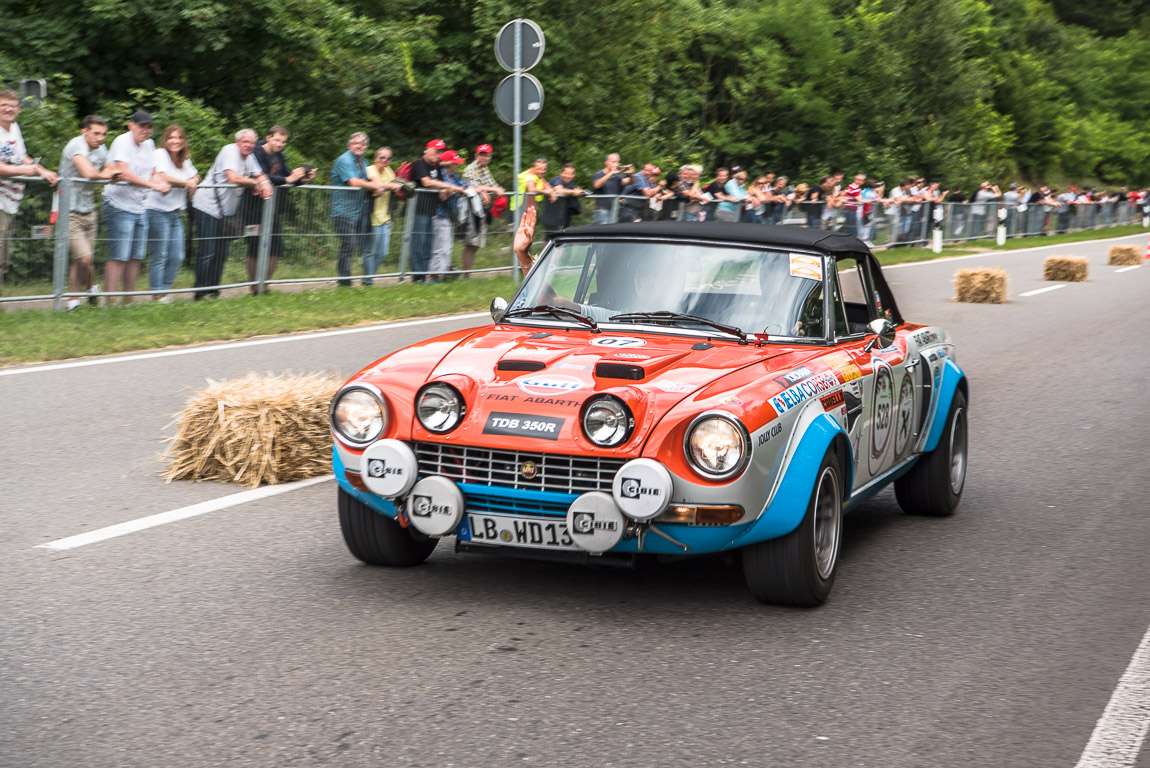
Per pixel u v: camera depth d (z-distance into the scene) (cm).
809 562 477
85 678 399
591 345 520
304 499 655
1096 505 696
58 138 1692
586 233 586
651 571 541
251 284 1402
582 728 367
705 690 401
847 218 2742
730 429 447
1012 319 1720
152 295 1298
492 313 580
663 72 3844
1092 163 6994
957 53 4750
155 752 343
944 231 3469
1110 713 388
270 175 1402
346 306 1381
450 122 2688
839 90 4319
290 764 337
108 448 751
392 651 430
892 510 688
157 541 568
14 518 599
